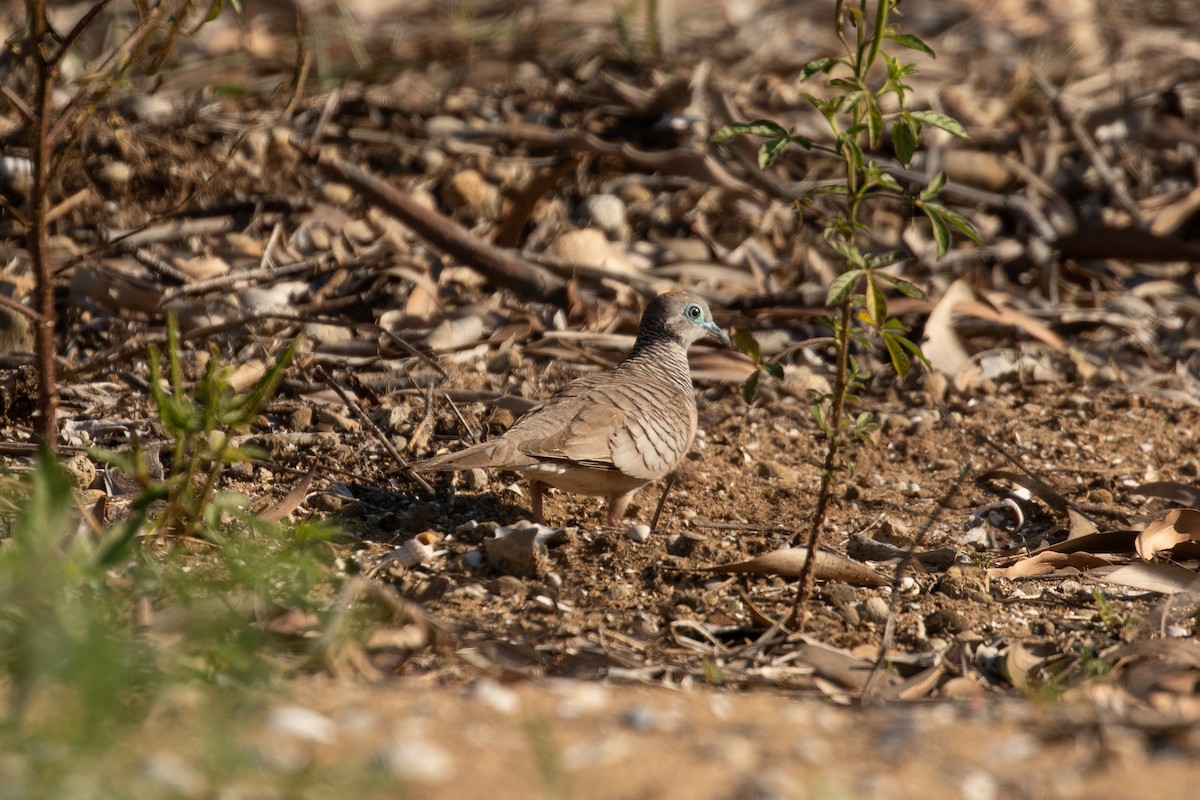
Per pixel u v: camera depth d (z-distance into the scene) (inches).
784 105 706.2
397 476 424.5
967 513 421.7
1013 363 538.0
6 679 236.7
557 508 423.2
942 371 526.0
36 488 258.2
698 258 600.4
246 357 493.0
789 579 353.4
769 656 308.5
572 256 574.6
